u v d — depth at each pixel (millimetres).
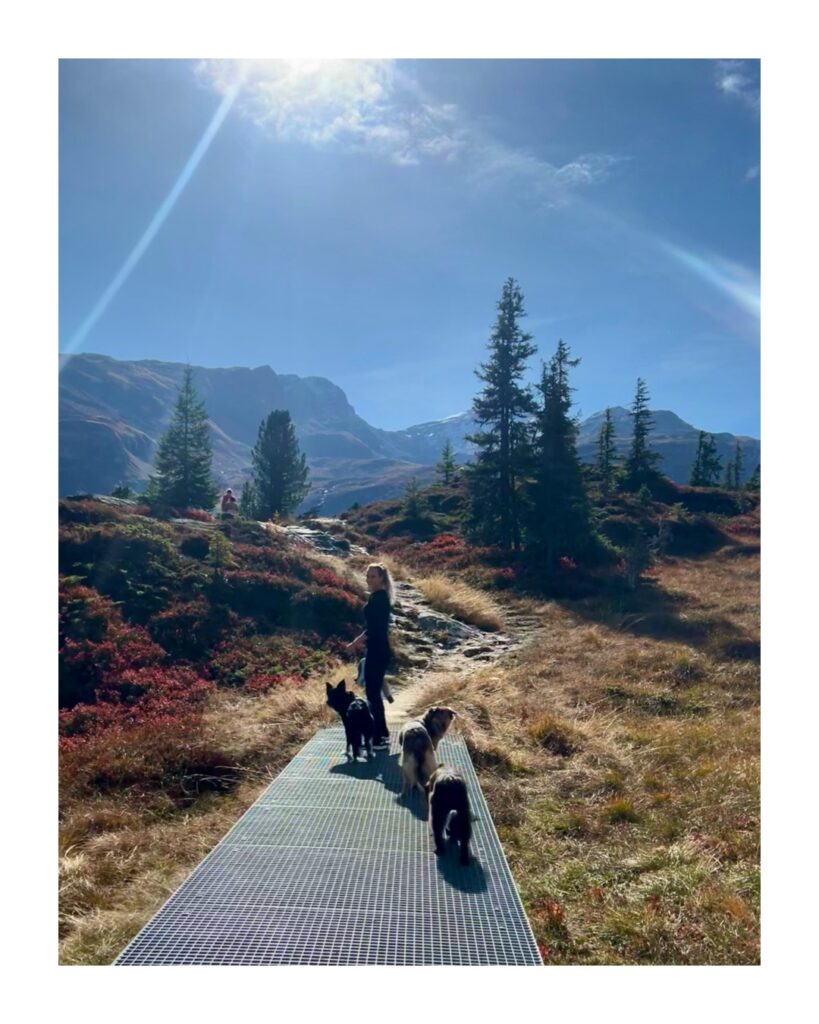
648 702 12047
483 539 28281
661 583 24062
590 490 35219
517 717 10539
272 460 40656
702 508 39062
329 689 7328
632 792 8000
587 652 15328
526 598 21453
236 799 7871
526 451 27297
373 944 3732
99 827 7098
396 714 10297
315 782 6301
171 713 10828
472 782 6422
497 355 29000
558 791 7996
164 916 4016
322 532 26500
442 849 4836
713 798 7707
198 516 21797
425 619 17406
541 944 5051
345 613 16281
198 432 36156
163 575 15547
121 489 33438
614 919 5328
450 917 3998
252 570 17312
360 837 5082
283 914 4027
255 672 13133
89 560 15383
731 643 15938
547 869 6227
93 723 10305
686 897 5621
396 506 38062
